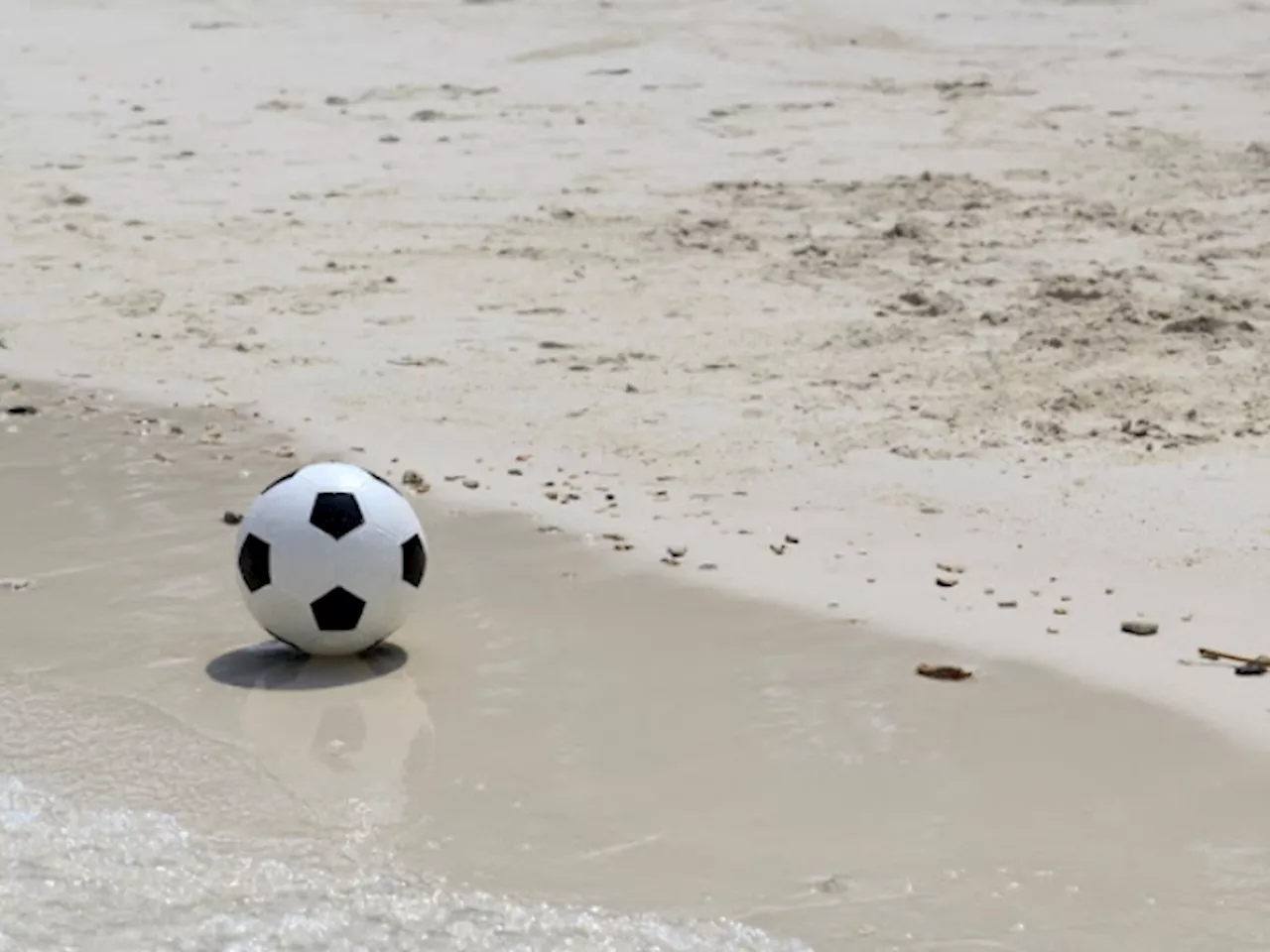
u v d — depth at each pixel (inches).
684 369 561.9
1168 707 321.1
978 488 448.5
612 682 336.5
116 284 679.7
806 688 332.8
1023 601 374.3
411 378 559.5
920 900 259.3
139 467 482.3
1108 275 650.8
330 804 289.0
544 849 274.7
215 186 814.5
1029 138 877.8
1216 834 277.7
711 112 931.3
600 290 655.1
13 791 294.7
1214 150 852.0
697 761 303.9
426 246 719.1
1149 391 526.6
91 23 1141.7
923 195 776.9
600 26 1119.0
